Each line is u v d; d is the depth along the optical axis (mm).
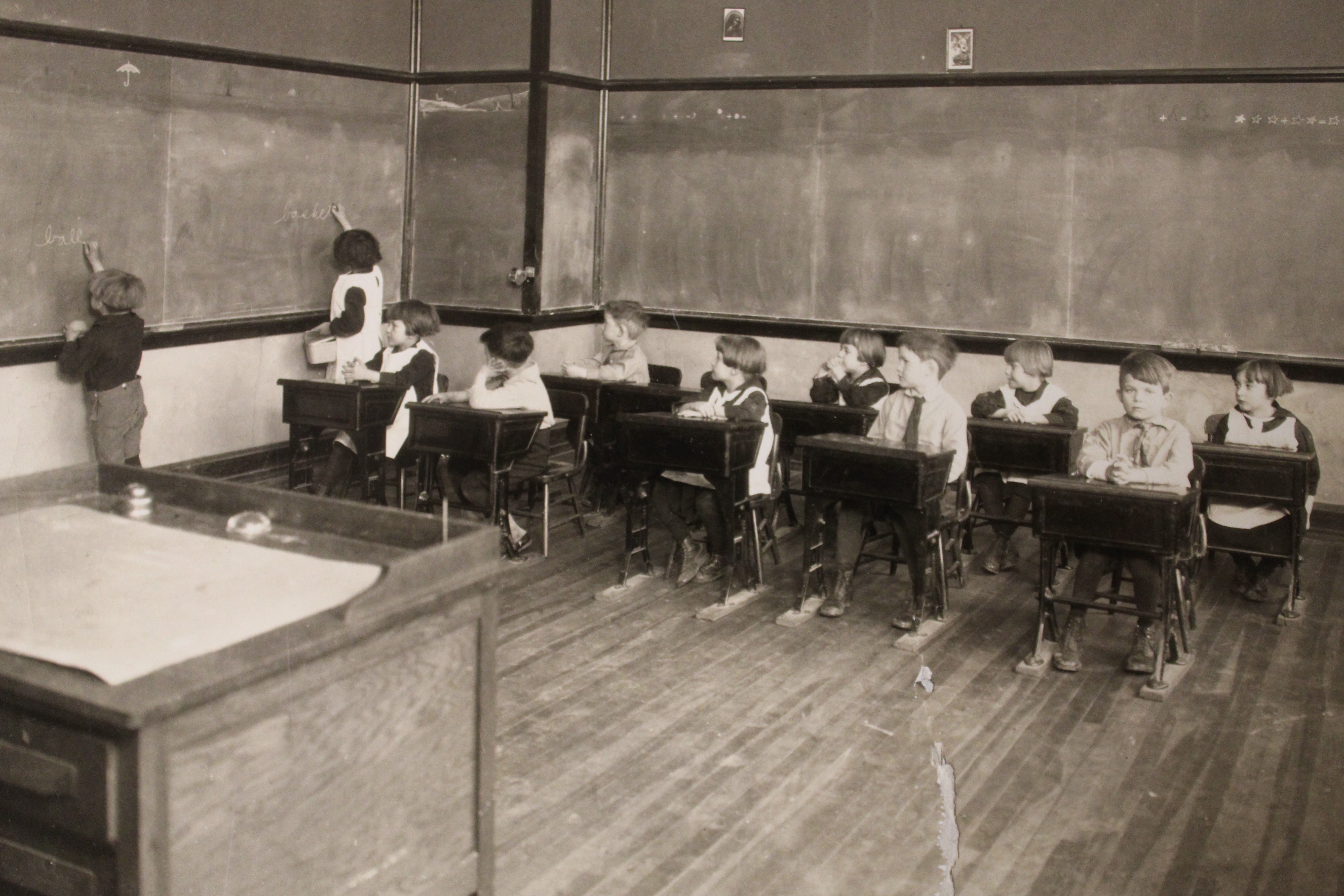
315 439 6266
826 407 5918
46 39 5539
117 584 1751
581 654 4395
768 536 5738
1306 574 5734
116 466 2275
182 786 1466
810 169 7730
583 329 8312
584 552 5777
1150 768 3555
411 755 1825
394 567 1714
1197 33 6680
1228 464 4852
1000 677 4285
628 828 3119
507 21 7645
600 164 8312
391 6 7711
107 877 1475
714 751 3604
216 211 6566
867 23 7473
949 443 5047
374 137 7672
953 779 3449
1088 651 4574
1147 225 6910
